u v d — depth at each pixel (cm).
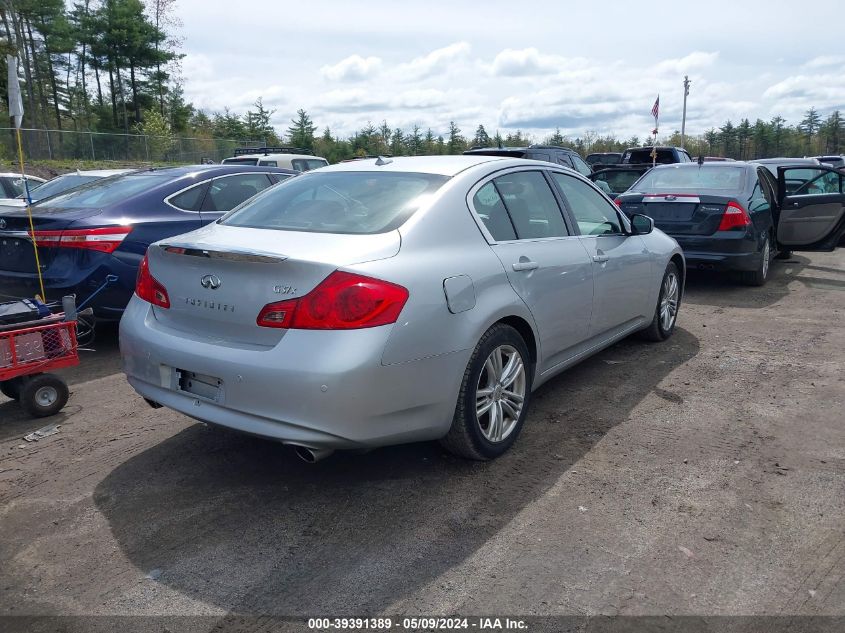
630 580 270
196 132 5850
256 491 344
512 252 379
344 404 289
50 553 293
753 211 798
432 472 361
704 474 355
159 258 346
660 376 509
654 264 549
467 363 338
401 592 265
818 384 488
